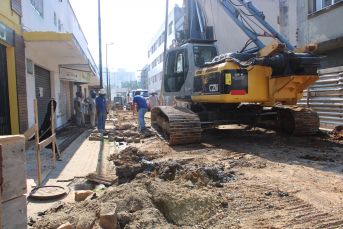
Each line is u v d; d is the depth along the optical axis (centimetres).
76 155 625
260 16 815
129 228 247
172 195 317
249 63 632
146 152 620
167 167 423
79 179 445
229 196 347
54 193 362
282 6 1898
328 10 1043
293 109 804
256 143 708
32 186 380
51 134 516
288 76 612
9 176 187
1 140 181
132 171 472
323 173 442
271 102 665
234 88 648
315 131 771
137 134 906
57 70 1184
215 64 720
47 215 286
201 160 541
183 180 388
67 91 1509
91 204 300
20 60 723
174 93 918
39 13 944
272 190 368
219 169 442
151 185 336
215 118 785
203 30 1018
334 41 997
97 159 581
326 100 883
